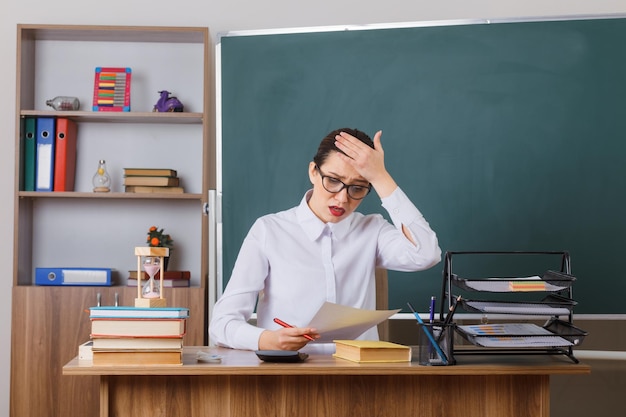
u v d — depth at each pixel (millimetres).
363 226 2562
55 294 3666
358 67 3723
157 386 1957
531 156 3613
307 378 1972
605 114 3578
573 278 1956
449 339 1937
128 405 1954
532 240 3602
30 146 3809
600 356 3547
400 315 3625
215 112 3959
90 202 3986
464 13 3926
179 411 1961
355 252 2520
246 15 3979
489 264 3607
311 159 3736
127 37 3930
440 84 3672
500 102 3637
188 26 3963
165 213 3992
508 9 3916
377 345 1996
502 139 3633
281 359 1954
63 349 3652
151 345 1906
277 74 3762
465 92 3658
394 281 3643
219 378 1964
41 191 3775
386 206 2330
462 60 3662
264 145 3754
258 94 3768
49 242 3973
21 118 3799
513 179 3621
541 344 1921
